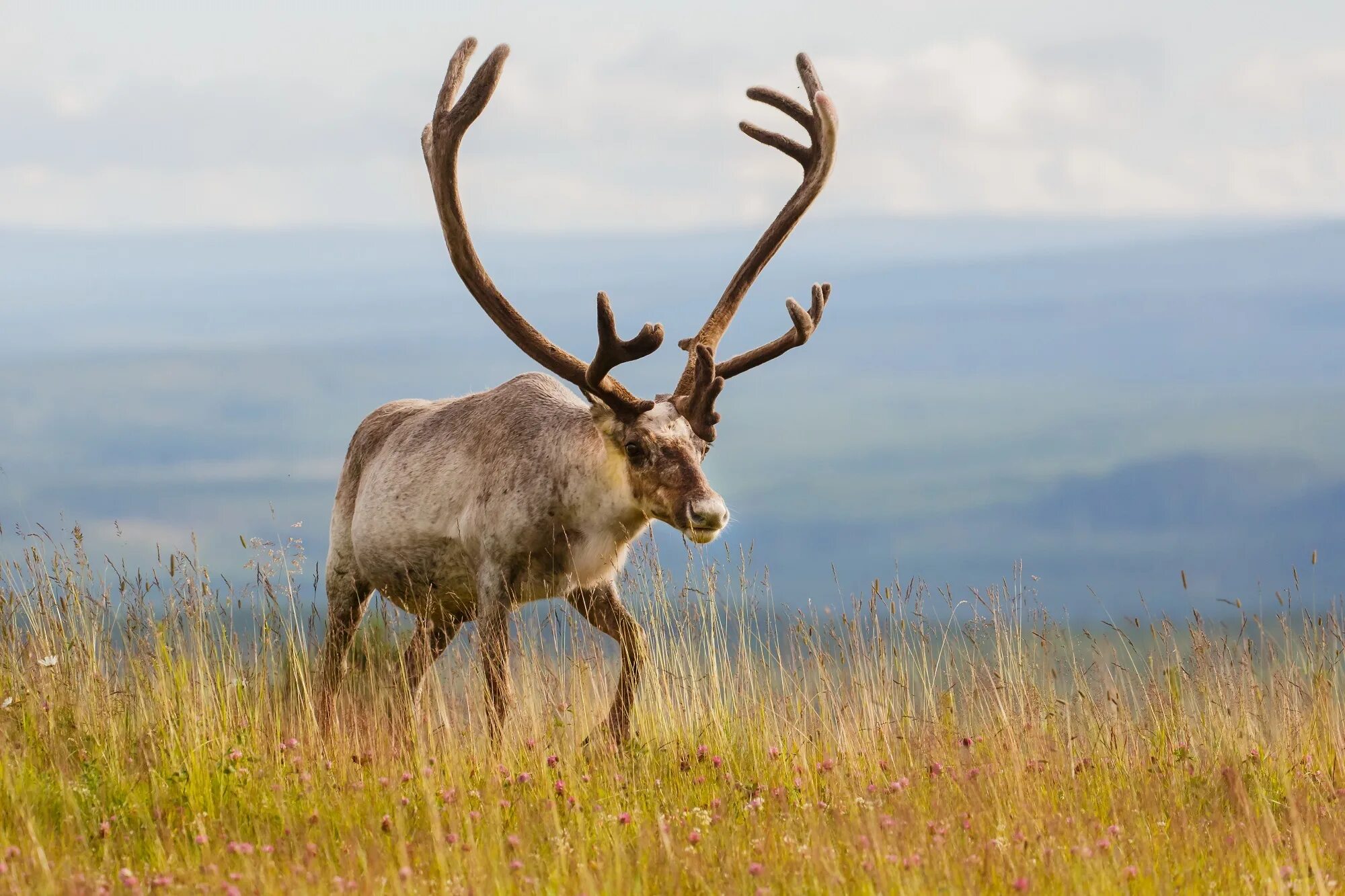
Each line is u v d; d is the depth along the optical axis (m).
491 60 29.89
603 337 28.12
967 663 27.36
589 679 28.80
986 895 17.83
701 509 27.86
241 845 19.16
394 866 19.03
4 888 17.41
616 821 21.19
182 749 24.59
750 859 19.11
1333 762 26.22
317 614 31.83
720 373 30.70
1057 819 21.17
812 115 33.25
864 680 27.50
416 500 32.69
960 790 23.09
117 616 27.95
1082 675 27.64
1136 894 18.02
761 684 28.88
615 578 31.25
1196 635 27.67
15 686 26.61
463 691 29.83
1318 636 27.73
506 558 30.41
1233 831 20.91
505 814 22.19
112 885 18.08
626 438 28.89
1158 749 26.33
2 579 27.91
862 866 18.17
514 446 30.84
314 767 24.78
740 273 32.38
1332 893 18.03
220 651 27.72
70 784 22.22
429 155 31.11
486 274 30.67
